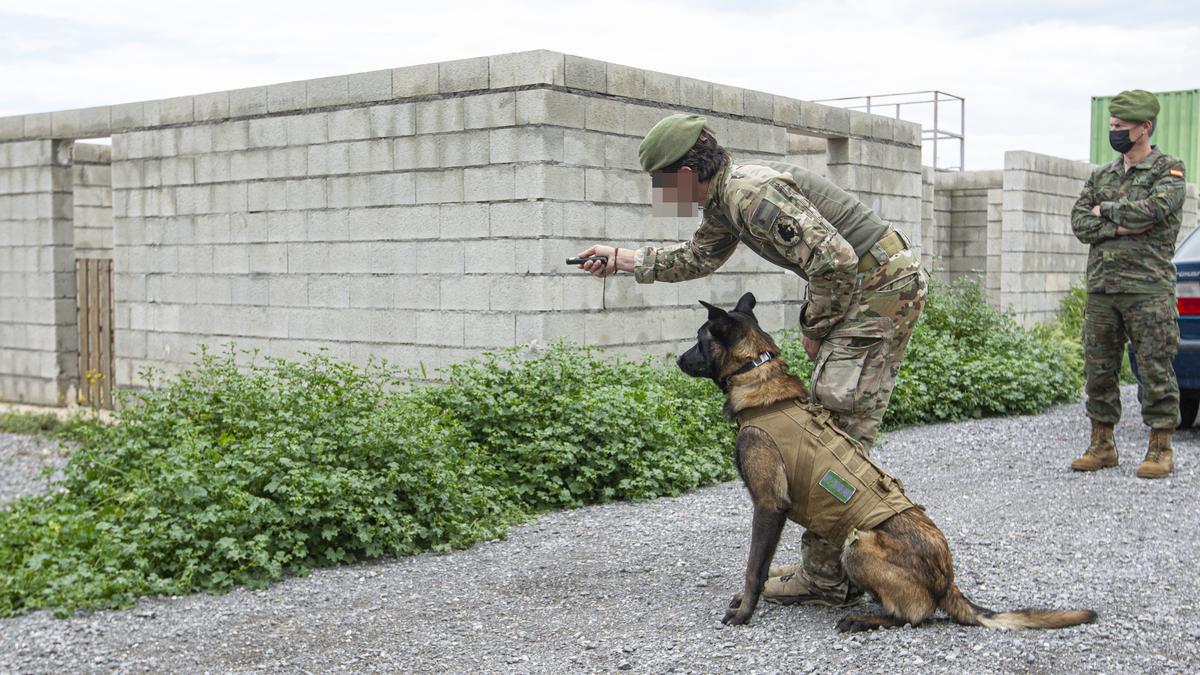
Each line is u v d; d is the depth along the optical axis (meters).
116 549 5.04
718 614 4.38
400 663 3.98
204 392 7.07
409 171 9.09
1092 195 7.04
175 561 5.16
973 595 4.51
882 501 3.95
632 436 7.08
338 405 6.53
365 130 9.35
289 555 5.29
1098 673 3.58
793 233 3.91
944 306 11.62
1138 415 9.52
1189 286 8.02
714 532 5.77
